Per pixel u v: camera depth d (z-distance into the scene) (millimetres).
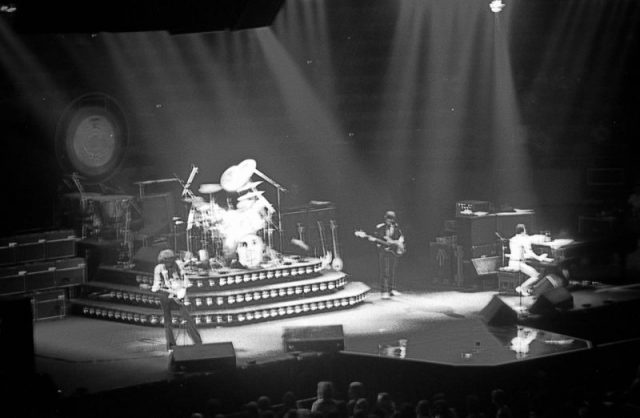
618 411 15203
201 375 17734
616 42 27688
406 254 27922
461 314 22016
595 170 27891
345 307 22641
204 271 22078
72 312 22969
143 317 21641
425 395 18250
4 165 23531
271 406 17203
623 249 24766
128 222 23781
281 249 24047
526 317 21203
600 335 21688
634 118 27891
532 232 24906
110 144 24688
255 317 21578
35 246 22500
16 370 17500
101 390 17172
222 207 25422
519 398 17172
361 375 18781
